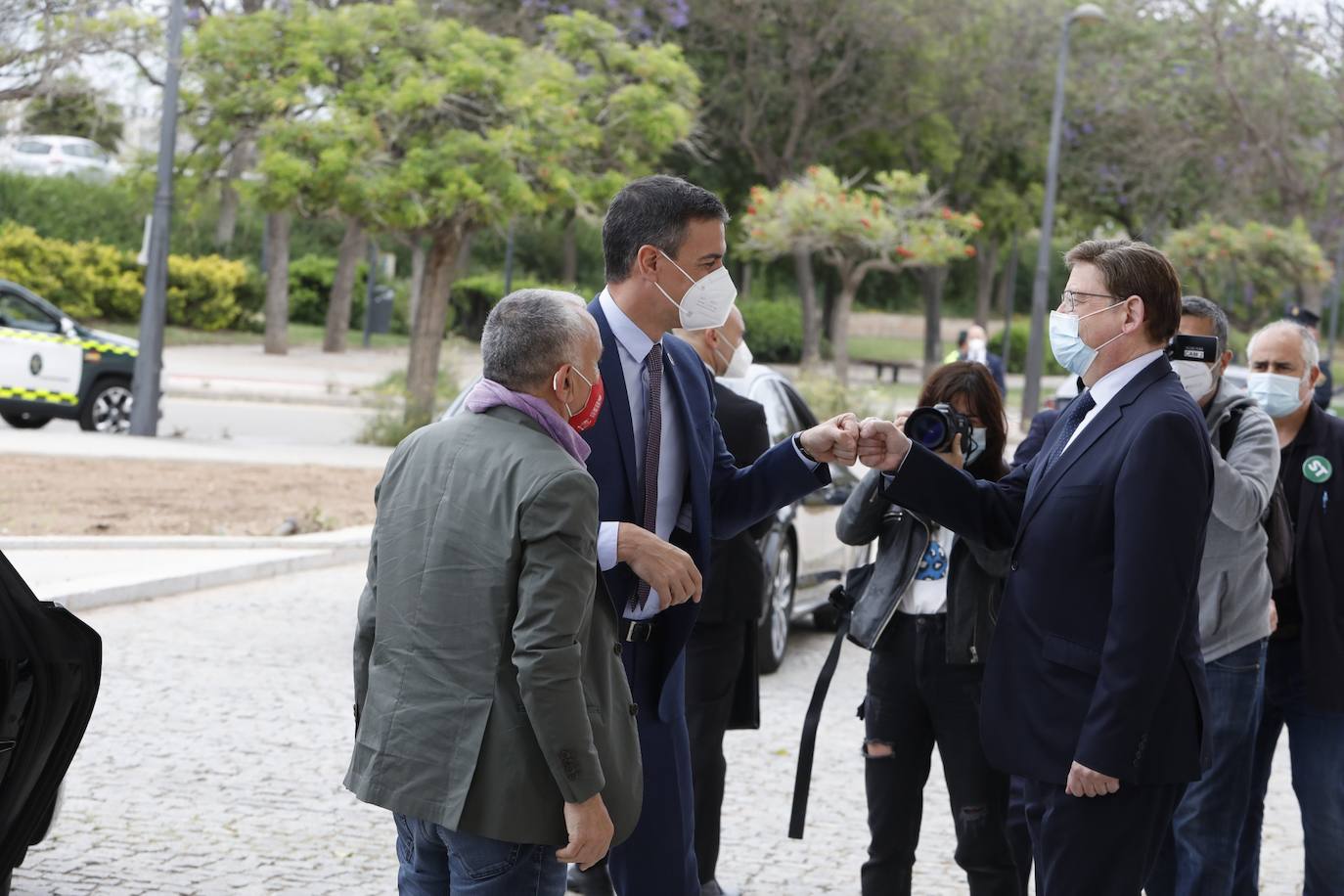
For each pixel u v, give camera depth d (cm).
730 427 509
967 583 431
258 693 750
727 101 3716
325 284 4719
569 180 1967
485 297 4653
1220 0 3188
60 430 1966
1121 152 3894
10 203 4025
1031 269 6494
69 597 916
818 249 3002
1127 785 340
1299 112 3325
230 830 548
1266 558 454
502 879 307
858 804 627
